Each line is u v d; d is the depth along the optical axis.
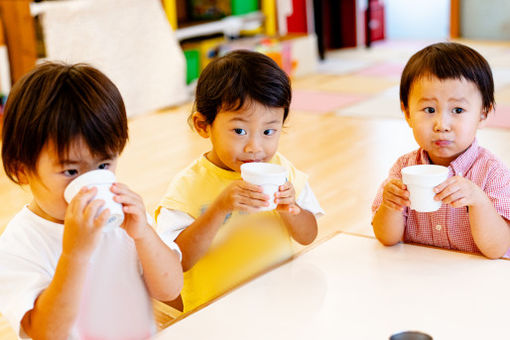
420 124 1.21
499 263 1.07
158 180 3.00
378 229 1.16
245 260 1.34
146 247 0.97
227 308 0.95
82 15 3.91
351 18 6.70
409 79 1.22
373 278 1.03
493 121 3.64
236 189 1.12
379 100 4.44
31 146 0.87
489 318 0.89
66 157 0.87
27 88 0.89
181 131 3.87
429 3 7.01
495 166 1.23
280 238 1.37
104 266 1.02
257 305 0.96
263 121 1.19
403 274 1.04
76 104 0.87
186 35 4.71
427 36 7.11
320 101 4.50
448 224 1.25
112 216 0.85
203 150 3.46
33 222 0.96
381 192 1.32
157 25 4.33
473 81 1.17
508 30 6.62
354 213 2.50
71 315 0.88
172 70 4.42
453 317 0.90
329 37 6.78
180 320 0.93
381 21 7.11
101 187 0.84
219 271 1.32
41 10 3.73
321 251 1.14
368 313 0.92
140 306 1.05
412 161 1.32
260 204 1.05
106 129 0.90
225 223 1.31
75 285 0.85
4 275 0.92
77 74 0.90
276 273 1.06
